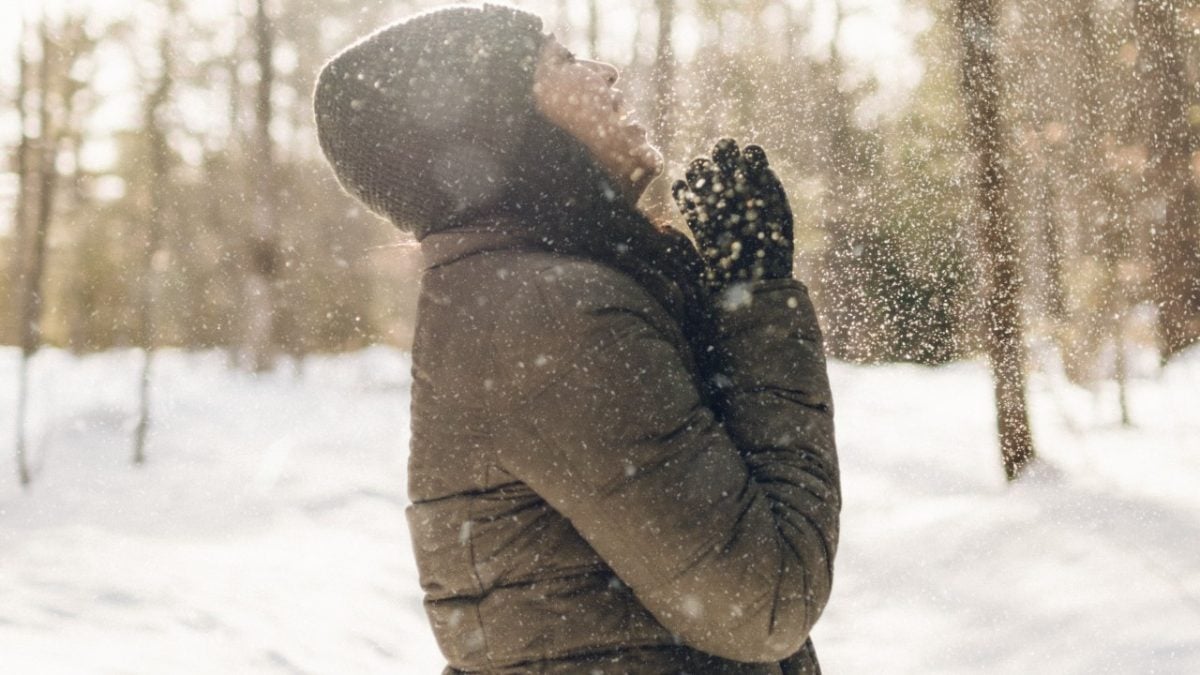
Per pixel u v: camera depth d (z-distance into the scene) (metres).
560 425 1.03
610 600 1.07
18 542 6.88
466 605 1.12
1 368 17.73
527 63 1.17
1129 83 10.14
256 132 19.16
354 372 19.17
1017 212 8.49
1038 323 10.60
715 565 1.00
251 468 10.00
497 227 1.15
